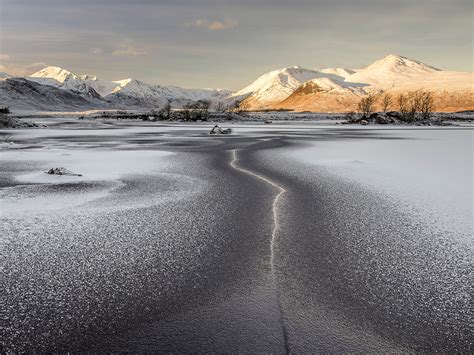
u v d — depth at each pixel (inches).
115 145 1225.4
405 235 328.2
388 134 1935.3
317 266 267.3
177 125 3120.1
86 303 216.7
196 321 199.6
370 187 527.5
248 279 247.6
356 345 180.9
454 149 1086.4
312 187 528.7
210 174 641.0
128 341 183.2
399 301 220.1
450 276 251.0
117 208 415.8
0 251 289.3
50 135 1756.9
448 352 176.9
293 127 2871.6
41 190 508.1
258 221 370.0
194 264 270.2
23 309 210.1
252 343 181.5
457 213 393.7
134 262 272.5
